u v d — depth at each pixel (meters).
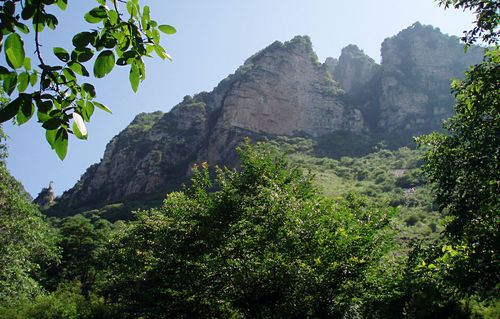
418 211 45.62
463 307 9.69
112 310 21.64
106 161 114.50
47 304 22.77
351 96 124.69
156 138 111.38
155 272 14.66
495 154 9.14
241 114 102.88
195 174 16.38
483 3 8.34
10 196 19.17
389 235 11.73
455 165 10.55
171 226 14.93
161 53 3.16
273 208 11.98
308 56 120.31
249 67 116.25
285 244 11.16
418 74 117.50
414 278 9.91
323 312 10.64
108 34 2.91
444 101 107.12
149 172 98.12
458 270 6.94
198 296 13.29
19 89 2.52
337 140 100.94
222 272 12.69
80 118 2.46
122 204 82.12
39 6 2.51
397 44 128.25
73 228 46.62
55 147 2.50
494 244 6.71
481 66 9.38
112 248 25.62
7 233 18.91
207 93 128.38
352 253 10.89
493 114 9.52
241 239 12.56
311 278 10.27
